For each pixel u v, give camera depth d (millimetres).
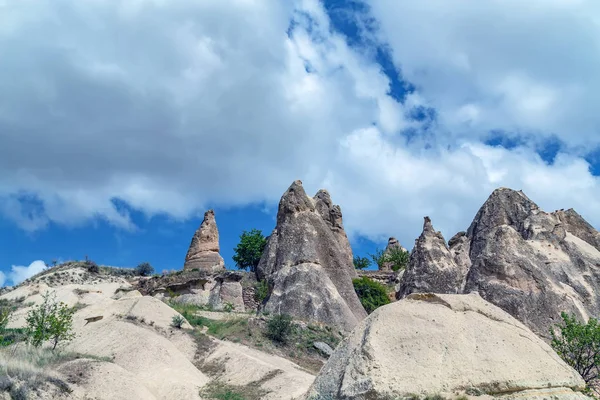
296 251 45344
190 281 46438
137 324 32531
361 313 43688
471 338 16250
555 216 50469
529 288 38812
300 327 37281
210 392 25562
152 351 27562
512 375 15297
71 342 29156
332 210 57156
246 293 45969
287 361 31047
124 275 61156
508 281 39312
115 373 22609
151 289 48406
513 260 40281
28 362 21359
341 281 44875
